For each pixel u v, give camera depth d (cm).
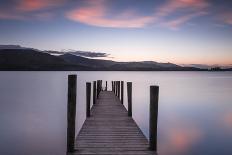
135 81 9062
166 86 6500
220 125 1828
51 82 7875
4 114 2270
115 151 567
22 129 1706
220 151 1211
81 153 551
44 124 1873
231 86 6694
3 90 4688
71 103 547
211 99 3525
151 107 567
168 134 1570
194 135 1539
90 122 887
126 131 754
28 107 2689
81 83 7231
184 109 2628
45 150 1233
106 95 1988
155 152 562
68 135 556
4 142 1386
